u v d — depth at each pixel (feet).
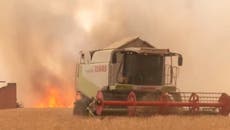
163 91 167.84
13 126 122.93
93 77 171.42
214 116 153.69
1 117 155.43
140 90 164.76
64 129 116.98
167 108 157.79
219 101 163.84
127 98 160.04
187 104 159.02
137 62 166.81
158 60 169.58
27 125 124.88
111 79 163.84
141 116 150.92
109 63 163.63
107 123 128.16
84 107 161.27
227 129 120.16
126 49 163.94
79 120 138.82
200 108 163.53
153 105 154.10
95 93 169.58
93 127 120.26
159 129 117.60
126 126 122.21
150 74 168.25
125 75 165.37
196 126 124.16
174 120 136.87
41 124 126.82
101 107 151.94
